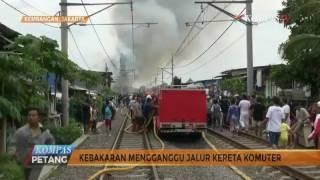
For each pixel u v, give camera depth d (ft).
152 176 45.88
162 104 87.15
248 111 83.87
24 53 61.98
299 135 59.57
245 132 87.45
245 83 168.96
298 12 78.13
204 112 87.56
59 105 105.09
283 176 45.21
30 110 28.60
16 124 54.29
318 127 41.98
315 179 40.96
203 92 87.66
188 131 87.10
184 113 87.30
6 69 45.39
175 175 46.75
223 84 178.60
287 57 69.41
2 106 42.80
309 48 64.18
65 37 92.99
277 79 91.81
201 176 46.09
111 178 45.83
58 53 67.87
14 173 36.40
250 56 103.55
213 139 86.22
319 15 71.15
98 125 123.44
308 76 84.53
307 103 86.17
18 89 45.70
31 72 48.57
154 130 99.50
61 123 94.02
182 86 97.50
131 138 91.66
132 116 107.45
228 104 105.81
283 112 52.44
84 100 106.42
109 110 98.07
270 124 52.39
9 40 66.64
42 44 67.00
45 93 64.23
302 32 78.54
